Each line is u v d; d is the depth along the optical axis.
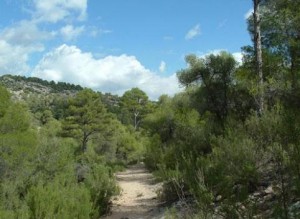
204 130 13.30
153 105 85.88
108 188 13.23
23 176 10.40
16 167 10.45
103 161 28.02
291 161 4.68
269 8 16.80
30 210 7.79
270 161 7.71
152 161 24.39
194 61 18.92
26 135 11.42
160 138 25.36
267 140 7.55
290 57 15.14
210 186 5.52
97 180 13.12
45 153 11.66
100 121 39.59
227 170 7.47
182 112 22.80
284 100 10.85
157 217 9.98
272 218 4.38
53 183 9.74
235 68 18.09
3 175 9.99
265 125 7.17
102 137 40.09
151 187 18.19
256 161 7.79
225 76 18.05
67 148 12.88
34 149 11.14
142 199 14.70
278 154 4.87
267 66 14.95
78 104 39.12
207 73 18.48
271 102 11.38
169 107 27.59
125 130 50.97
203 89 18.48
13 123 11.77
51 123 42.94
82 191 9.98
